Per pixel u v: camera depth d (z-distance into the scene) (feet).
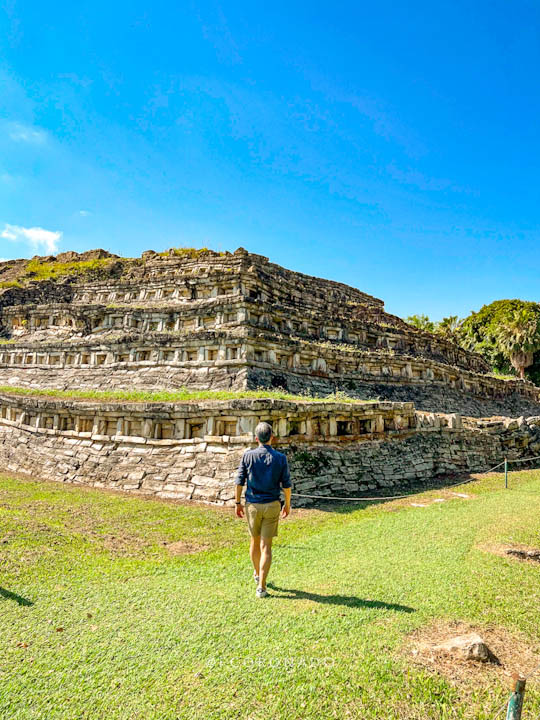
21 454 56.39
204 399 55.67
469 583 22.71
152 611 19.39
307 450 47.16
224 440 43.50
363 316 114.73
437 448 60.08
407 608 19.86
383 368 84.23
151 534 30.71
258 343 66.23
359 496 45.75
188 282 96.48
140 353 74.28
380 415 55.83
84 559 25.29
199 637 17.30
